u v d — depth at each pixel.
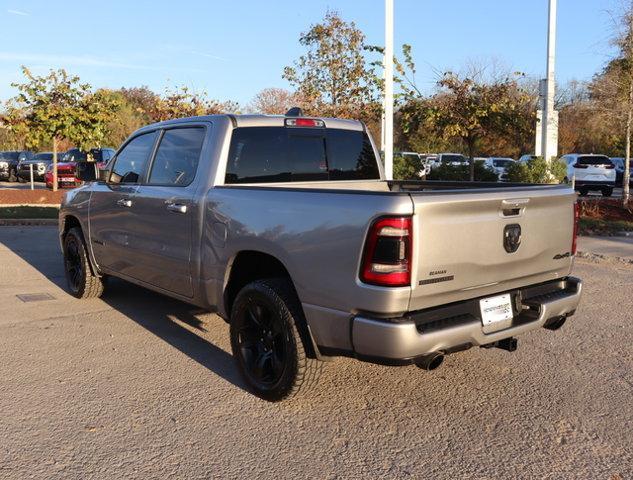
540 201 4.25
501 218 4.00
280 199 4.17
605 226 13.73
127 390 4.54
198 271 4.90
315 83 17.95
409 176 17.52
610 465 3.53
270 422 4.05
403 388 4.62
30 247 11.08
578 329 6.09
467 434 3.91
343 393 4.52
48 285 7.97
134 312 6.64
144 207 5.54
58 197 19.41
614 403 4.36
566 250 4.61
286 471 3.45
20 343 5.57
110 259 6.35
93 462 3.52
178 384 4.67
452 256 3.73
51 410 4.18
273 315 4.20
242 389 4.59
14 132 18.98
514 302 4.27
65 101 18.84
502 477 3.40
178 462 3.53
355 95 17.52
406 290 3.55
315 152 5.56
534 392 4.55
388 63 11.78
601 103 17.62
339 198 3.80
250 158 5.09
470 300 3.99
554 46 15.19
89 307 6.84
